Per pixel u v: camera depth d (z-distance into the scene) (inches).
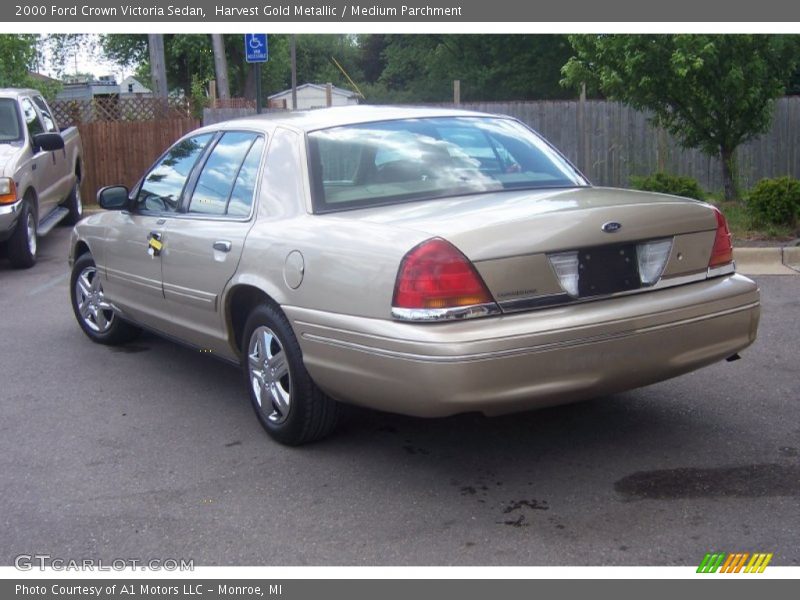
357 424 217.6
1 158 433.7
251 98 1662.2
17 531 170.4
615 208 177.6
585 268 172.1
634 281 177.0
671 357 177.9
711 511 167.6
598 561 152.6
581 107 655.1
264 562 156.6
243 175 217.6
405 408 168.4
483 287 163.8
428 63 1616.6
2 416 234.1
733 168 550.9
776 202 425.1
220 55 985.5
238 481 189.0
